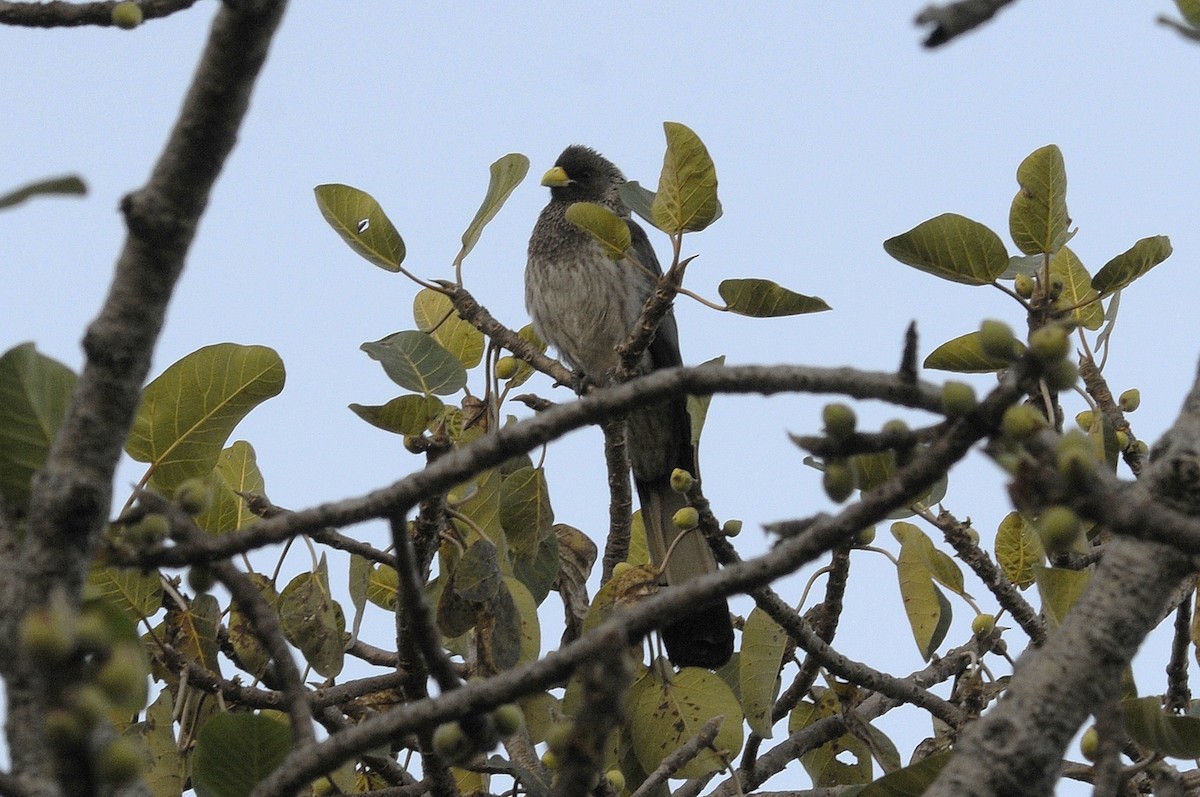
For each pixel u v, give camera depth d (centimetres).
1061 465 363
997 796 425
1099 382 877
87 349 409
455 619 682
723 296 784
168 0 614
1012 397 383
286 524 446
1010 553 821
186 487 452
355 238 872
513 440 445
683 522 765
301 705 456
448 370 766
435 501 663
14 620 392
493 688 423
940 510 808
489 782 788
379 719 428
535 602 779
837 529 414
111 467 411
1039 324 787
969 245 752
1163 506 414
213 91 396
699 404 819
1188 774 699
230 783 532
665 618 428
